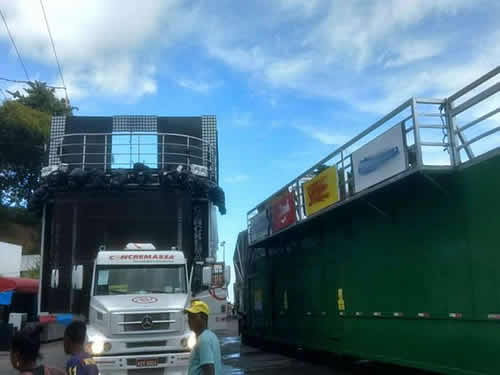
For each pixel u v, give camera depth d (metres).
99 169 13.70
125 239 13.45
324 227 15.21
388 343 11.57
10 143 45.31
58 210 13.50
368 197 11.77
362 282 12.84
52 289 13.09
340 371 14.12
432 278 10.12
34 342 3.63
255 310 22.33
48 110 53.16
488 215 8.78
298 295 17.14
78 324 4.75
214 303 13.00
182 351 10.73
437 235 10.02
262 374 13.77
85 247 13.30
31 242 44.34
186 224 13.66
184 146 15.81
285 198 16.92
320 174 14.03
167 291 11.77
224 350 21.67
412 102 9.64
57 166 14.38
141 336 10.60
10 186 47.41
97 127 17.77
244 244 24.47
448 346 9.59
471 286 9.05
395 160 10.27
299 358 17.69
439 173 9.48
